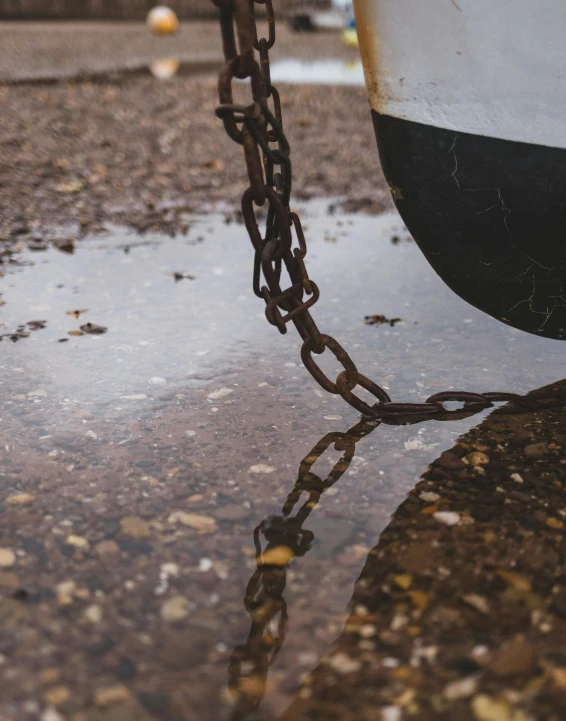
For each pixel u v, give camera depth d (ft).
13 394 8.36
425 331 10.28
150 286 11.96
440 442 7.52
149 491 6.64
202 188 18.26
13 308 10.82
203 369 9.10
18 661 4.75
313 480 6.85
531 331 8.27
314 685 4.62
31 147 21.25
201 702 4.49
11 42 49.75
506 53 6.40
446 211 7.35
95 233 14.73
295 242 14.33
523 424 7.87
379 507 6.46
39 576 5.54
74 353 9.45
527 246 7.21
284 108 28.86
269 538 6.03
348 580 5.56
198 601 5.33
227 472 6.96
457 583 5.50
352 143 23.44
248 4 5.99
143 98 29.55
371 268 12.98
